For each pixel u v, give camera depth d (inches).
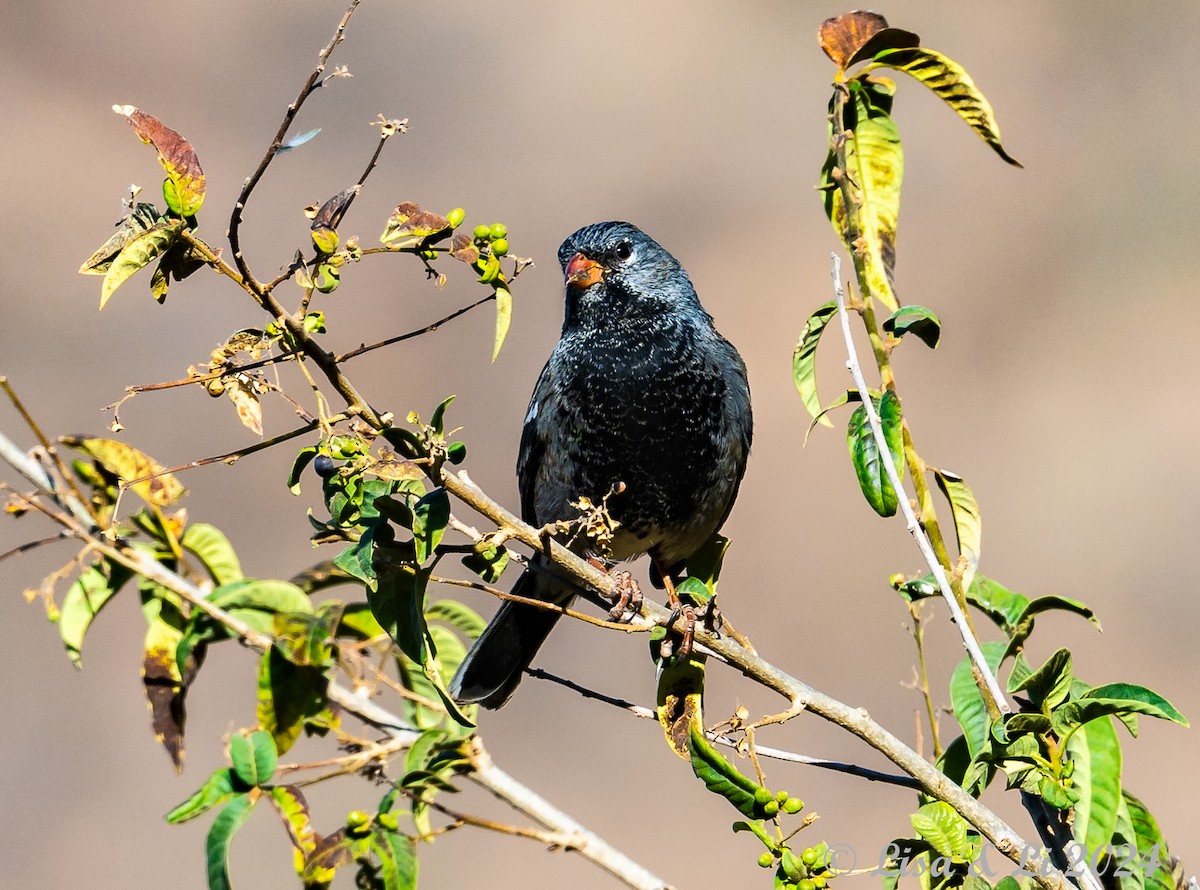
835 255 213.6
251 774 216.1
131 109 189.3
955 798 199.9
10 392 225.6
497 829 217.3
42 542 212.5
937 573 203.6
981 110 230.7
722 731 211.8
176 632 245.6
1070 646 594.6
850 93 236.7
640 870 219.3
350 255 195.8
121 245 186.7
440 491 207.9
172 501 241.1
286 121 183.0
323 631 232.4
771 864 194.7
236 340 193.3
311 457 211.9
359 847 209.6
